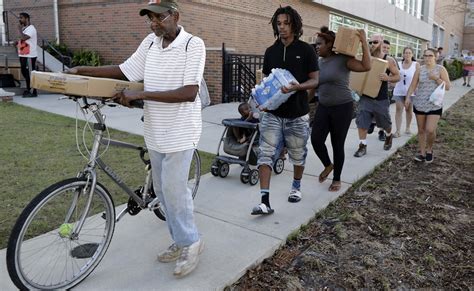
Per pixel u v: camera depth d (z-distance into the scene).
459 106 12.91
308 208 4.33
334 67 4.55
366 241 3.75
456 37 51.34
